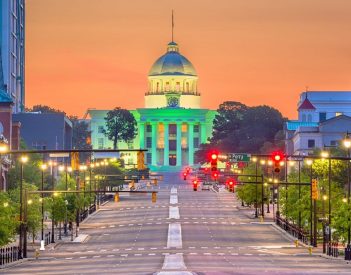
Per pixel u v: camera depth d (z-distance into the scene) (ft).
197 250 627.46
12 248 595.47
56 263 558.56
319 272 486.38
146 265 528.63
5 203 593.83
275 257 577.02
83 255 608.19
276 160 534.78
